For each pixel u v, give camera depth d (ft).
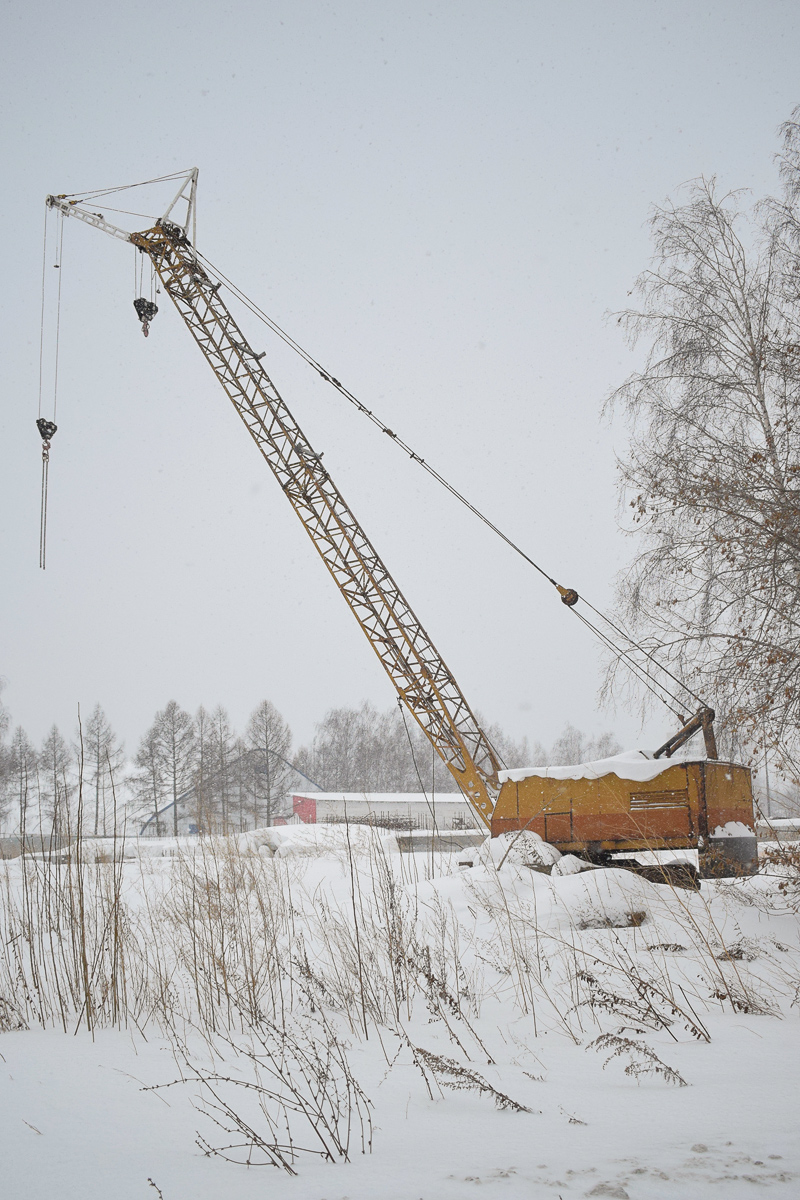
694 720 48.47
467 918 26.21
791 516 32.42
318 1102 10.65
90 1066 12.93
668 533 41.65
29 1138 9.17
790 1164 6.94
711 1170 6.84
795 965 19.60
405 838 54.60
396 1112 10.11
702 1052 12.68
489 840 42.14
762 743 31.48
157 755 162.30
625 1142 8.06
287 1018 16.81
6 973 20.02
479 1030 15.15
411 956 18.80
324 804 124.26
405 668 69.46
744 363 43.68
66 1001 18.57
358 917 25.48
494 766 69.05
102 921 22.49
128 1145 8.87
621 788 44.14
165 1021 15.89
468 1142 8.48
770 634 33.30
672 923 23.54
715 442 40.34
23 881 20.92
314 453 71.82
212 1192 7.10
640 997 14.82
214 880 23.49
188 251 72.59
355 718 253.24
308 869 38.47
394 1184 6.98
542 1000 17.21
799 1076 10.81
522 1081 11.34
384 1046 14.07
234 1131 9.11
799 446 36.42
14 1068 12.78
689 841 42.37
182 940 21.52
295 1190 7.01
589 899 25.09
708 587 38.32
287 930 24.11
